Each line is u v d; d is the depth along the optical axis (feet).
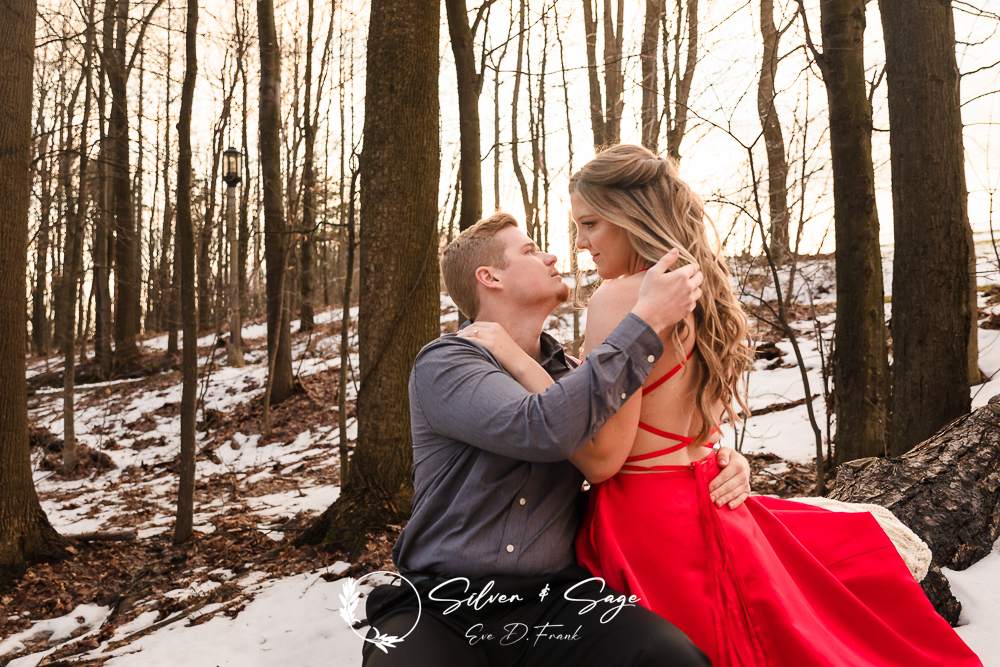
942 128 11.75
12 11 16.07
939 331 11.73
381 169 15.39
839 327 14.34
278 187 38.01
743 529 4.83
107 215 45.09
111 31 30.94
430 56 15.49
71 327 30.32
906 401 12.07
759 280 33.96
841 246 14.19
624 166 5.01
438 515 4.78
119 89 38.68
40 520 16.51
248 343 54.29
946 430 10.44
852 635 4.85
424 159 15.56
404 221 15.39
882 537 5.49
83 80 42.98
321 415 34.04
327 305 63.52
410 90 15.31
